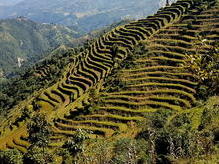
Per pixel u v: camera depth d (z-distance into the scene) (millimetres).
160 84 89500
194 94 79750
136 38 132500
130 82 95875
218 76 18469
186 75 89438
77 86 119000
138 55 110375
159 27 132000
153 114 61938
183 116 54281
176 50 105688
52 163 57438
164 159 31375
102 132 78375
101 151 42812
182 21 122938
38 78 175000
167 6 156375
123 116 82750
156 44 114375
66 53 193750
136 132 66688
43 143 64750
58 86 125812
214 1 125875
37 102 117438
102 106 89312
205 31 108188
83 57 149500
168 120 58406
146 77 95875
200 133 34062
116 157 36688
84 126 84000
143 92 88562
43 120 67750
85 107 91688
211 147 27391
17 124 113000
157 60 103000
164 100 82562
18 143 93000
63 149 61875
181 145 31781
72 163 52219
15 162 57000
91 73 124188
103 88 101438
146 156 34000
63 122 90188
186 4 141125
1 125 126812
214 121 39656
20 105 145000
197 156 27141
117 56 125312
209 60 18719
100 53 137625
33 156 57469
